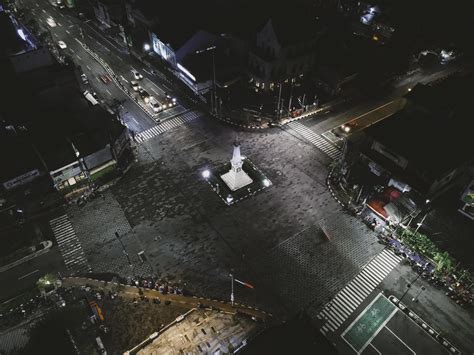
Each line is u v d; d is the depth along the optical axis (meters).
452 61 102.81
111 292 52.16
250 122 82.00
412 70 98.81
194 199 65.62
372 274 54.31
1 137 68.56
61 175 63.09
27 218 61.84
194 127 81.25
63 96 80.19
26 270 55.28
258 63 87.44
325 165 71.88
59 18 120.94
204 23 95.75
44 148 64.69
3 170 60.84
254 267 55.41
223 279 53.88
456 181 65.25
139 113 85.00
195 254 57.09
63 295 52.06
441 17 111.62
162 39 94.62
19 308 50.69
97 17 119.69
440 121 67.69
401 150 61.97
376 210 61.31
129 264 55.84
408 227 59.62
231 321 49.03
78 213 63.19
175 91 91.56
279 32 82.31
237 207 64.19
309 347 35.88
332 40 94.69
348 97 89.06
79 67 88.62
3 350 46.72
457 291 51.69
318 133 79.19
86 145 65.50
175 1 104.25
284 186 67.81
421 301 51.12
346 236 59.41
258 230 60.56
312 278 53.97
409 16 108.00
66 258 56.75
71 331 48.22
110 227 61.12
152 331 48.12
